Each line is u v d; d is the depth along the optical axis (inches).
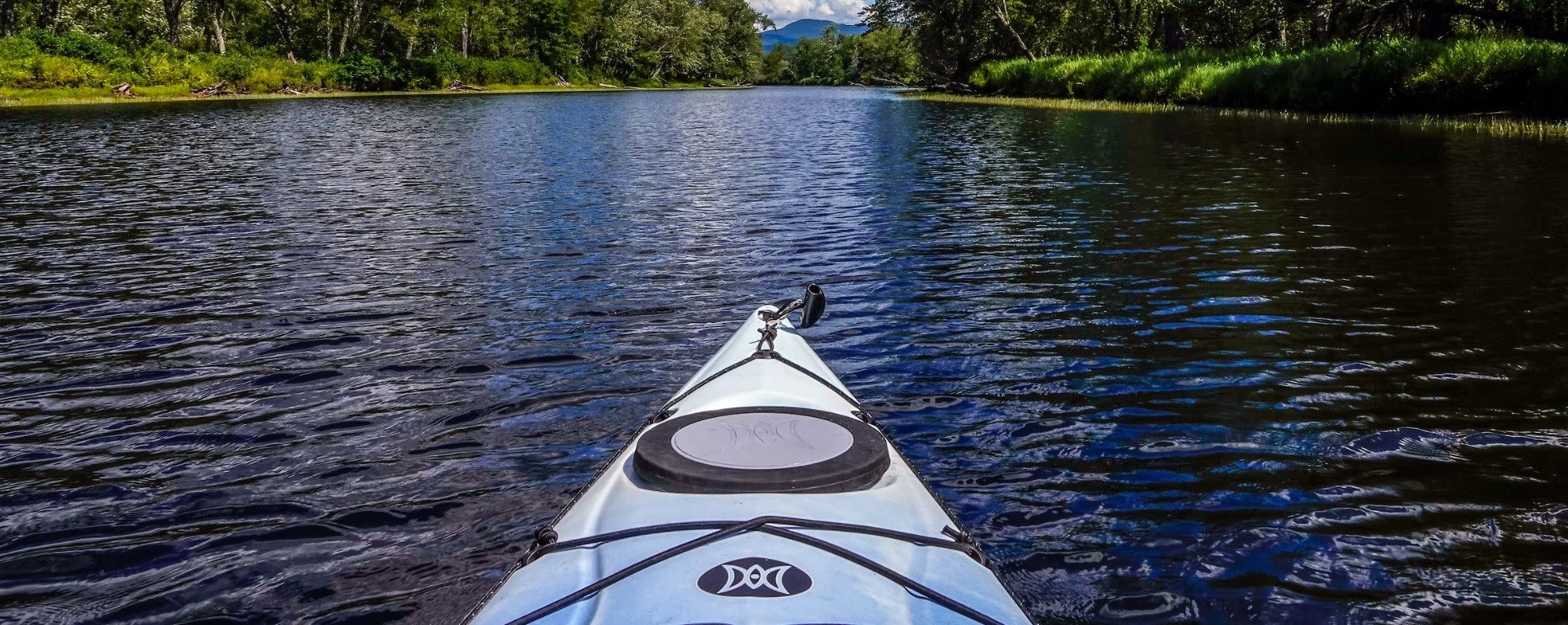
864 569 100.7
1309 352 250.7
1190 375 236.7
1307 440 197.5
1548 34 948.6
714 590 93.7
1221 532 163.3
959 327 281.1
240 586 150.9
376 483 184.5
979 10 2164.1
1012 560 156.6
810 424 129.8
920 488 128.9
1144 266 351.3
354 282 341.1
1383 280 321.7
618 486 124.0
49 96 1804.9
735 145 931.3
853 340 271.1
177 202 534.3
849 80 5536.4
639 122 1354.6
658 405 223.3
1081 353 255.1
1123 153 751.1
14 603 146.1
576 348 265.1
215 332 280.4
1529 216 422.0
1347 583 148.0
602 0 4037.9
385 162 756.6
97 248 402.0
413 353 261.3
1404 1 1076.5
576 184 619.5
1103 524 166.9
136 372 245.8
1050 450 196.2
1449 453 189.6
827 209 502.6
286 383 238.4
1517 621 138.0
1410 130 858.8
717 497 113.7
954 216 472.4
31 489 182.2
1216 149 754.2
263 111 1558.8
